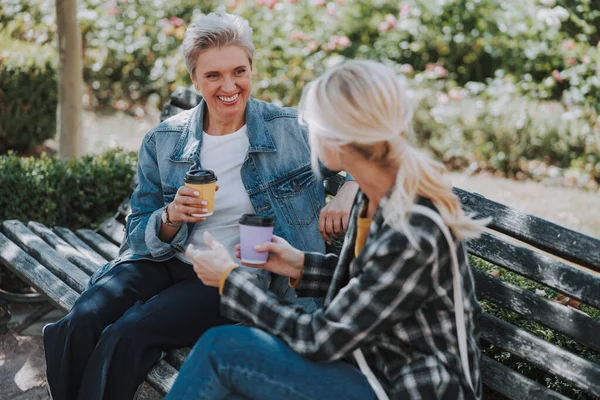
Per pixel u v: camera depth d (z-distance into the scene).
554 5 8.23
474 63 8.77
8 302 4.02
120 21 8.83
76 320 2.59
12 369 3.46
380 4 8.91
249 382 2.04
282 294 2.79
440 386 1.95
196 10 8.64
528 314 2.37
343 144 1.97
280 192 2.79
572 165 6.84
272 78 7.60
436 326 1.98
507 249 2.42
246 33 2.71
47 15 8.12
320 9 8.55
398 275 1.90
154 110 8.39
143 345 2.48
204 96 2.74
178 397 2.08
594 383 2.19
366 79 1.93
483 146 7.00
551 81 7.73
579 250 2.26
